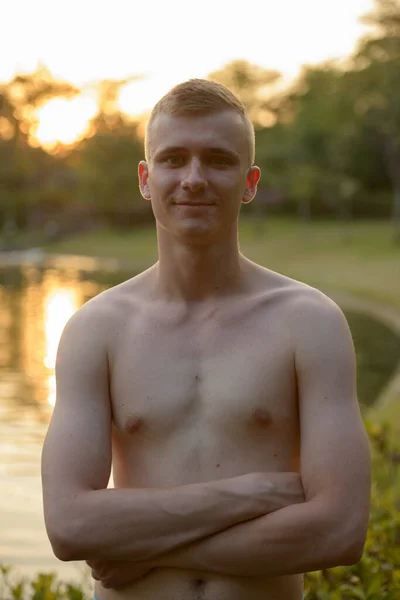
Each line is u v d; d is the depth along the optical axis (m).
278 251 60.31
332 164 69.19
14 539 6.41
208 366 2.30
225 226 2.31
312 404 2.26
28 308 33.75
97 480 2.28
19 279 49.62
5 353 21.44
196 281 2.35
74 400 2.34
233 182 2.28
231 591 2.26
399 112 53.06
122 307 2.40
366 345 22.05
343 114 58.00
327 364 2.27
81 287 44.03
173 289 2.37
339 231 70.56
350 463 2.22
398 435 8.27
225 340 2.31
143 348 2.33
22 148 95.12
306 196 68.94
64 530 2.22
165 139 2.27
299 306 2.32
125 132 89.25
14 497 7.82
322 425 2.24
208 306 2.35
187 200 2.27
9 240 87.00
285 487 2.23
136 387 2.31
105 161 88.06
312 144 70.19
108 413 2.35
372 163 73.94
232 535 2.20
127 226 89.69
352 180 69.88
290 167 70.38
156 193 2.31
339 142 65.94
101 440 2.31
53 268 60.66
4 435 11.44
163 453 2.29
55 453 2.28
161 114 2.29
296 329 2.30
